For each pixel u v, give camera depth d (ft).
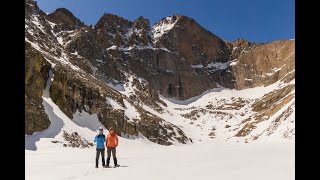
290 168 43.19
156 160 68.28
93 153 108.58
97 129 180.34
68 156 87.45
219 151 111.75
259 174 37.27
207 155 85.81
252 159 63.57
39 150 117.70
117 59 427.33
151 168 48.57
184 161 63.31
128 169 47.96
